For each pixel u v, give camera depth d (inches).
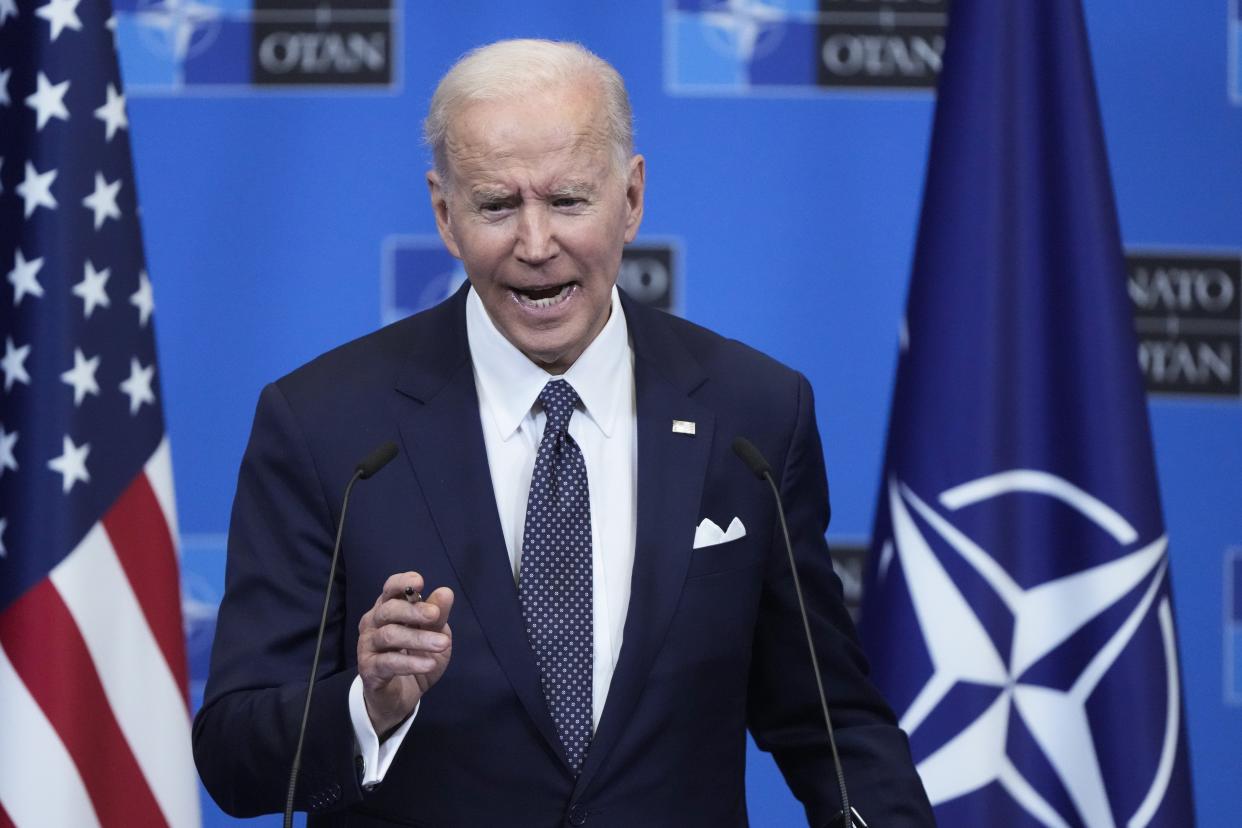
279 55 461.1
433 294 463.5
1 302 357.4
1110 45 466.9
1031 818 348.2
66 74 362.9
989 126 361.1
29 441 350.6
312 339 462.0
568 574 236.1
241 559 244.2
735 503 248.7
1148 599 349.7
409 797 230.5
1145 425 355.3
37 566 347.6
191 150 459.8
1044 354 358.6
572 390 247.8
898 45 465.1
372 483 241.0
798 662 258.2
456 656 231.0
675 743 235.9
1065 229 359.9
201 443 459.5
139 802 351.6
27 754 342.0
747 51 464.8
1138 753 345.1
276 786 218.4
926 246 365.7
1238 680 461.7
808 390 265.7
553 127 224.5
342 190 462.3
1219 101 467.2
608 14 464.8
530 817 228.5
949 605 351.6
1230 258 465.1
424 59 462.6
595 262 231.5
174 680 359.9
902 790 243.4
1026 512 354.3
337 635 241.8
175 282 459.2
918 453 357.7
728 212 465.7
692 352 263.9
